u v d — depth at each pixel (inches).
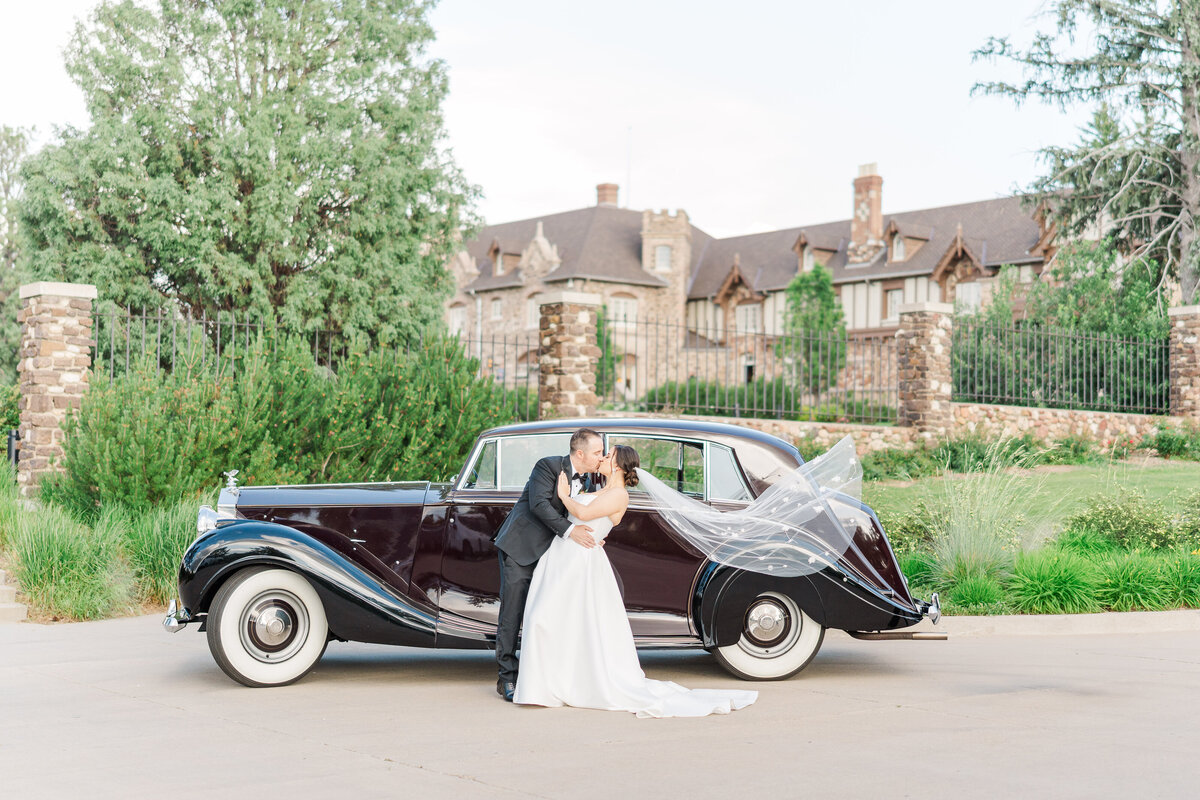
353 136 978.1
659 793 176.1
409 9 1028.5
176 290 981.8
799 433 749.9
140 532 412.8
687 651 326.0
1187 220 1103.0
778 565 268.5
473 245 2285.9
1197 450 861.8
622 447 254.1
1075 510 532.4
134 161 927.0
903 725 226.4
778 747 207.2
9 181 1289.4
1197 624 370.0
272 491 283.3
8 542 431.2
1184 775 186.5
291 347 537.0
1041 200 1173.1
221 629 262.4
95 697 254.1
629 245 2123.5
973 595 375.9
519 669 255.0
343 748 205.6
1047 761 196.4
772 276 2014.0
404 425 534.3
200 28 939.3
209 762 195.2
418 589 273.0
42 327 532.7
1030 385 890.1
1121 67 1104.8
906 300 1808.6
